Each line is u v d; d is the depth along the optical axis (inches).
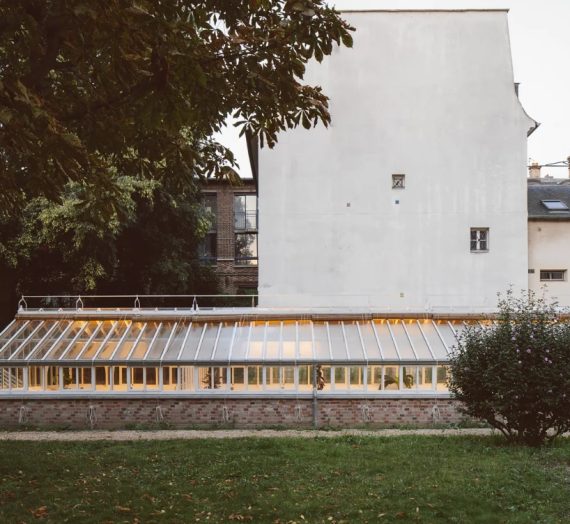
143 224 1075.3
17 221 911.7
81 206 444.8
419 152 973.2
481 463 450.0
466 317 810.8
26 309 823.1
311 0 364.8
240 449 527.2
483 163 972.6
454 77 979.3
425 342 766.5
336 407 715.4
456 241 966.4
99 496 373.4
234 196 1579.7
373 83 977.5
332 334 781.9
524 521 324.2
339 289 960.3
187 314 814.5
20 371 725.3
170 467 452.4
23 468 443.8
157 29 316.8
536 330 514.0
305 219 966.4
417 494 370.9
